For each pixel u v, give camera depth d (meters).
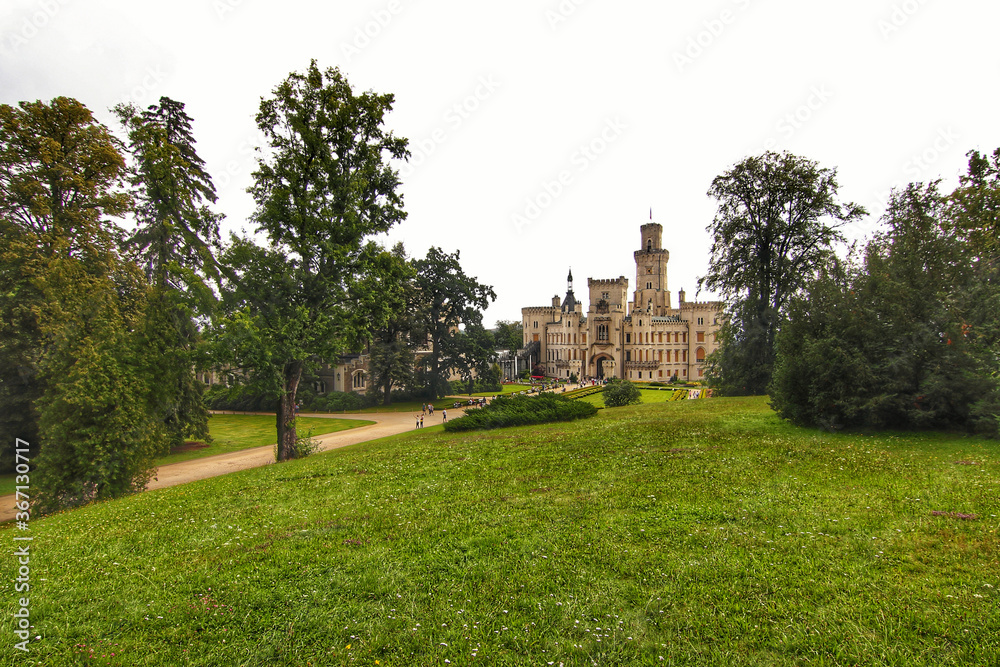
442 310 67.00
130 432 20.61
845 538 8.59
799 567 7.68
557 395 34.16
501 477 14.73
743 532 9.10
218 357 22.91
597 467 15.21
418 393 68.50
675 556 8.29
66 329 20.66
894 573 7.30
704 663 5.70
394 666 5.92
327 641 6.49
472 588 7.67
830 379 19.27
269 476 18.23
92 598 7.89
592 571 7.94
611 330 102.12
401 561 8.72
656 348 98.50
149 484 25.78
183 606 7.48
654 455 16.33
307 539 10.15
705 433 19.80
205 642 6.61
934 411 17.36
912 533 8.54
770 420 21.70
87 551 10.22
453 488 13.77
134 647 6.50
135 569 9.05
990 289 17.03
